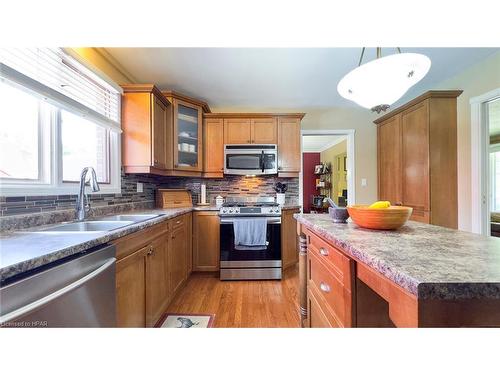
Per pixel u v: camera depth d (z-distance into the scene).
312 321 1.48
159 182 3.44
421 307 0.56
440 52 2.36
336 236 1.01
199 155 3.28
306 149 8.32
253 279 2.90
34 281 0.78
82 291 0.97
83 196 1.69
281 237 2.96
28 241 1.03
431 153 2.61
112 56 2.34
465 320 0.56
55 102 1.52
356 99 1.30
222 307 2.22
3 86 1.38
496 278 0.56
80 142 2.02
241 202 3.62
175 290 2.33
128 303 1.41
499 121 4.43
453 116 2.62
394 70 1.09
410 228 1.20
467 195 2.67
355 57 2.40
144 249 1.63
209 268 3.00
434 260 0.69
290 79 2.90
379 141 3.62
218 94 3.36
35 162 1.56
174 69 2.63
